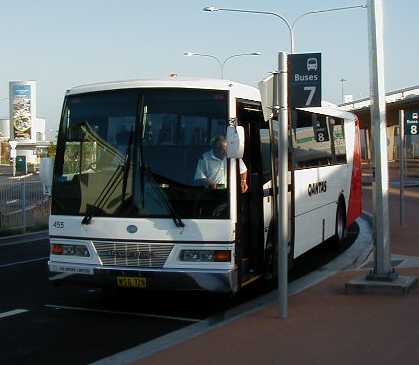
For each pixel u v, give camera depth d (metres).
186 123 8.38
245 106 8.83
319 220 12.94
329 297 9.00
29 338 7.59
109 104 8.69
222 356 6.34
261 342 6.80
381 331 7.15
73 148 8.79
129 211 8.38
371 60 9.37
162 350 6.60
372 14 9.27
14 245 17.17
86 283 8.55
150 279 8.21
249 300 9.57
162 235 8.23
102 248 8.50
